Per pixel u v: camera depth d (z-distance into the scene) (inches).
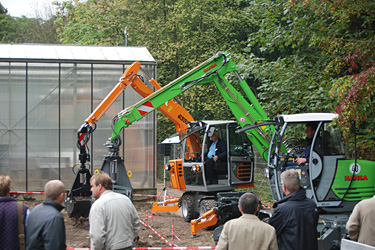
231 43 986.1
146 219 479.8
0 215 171.6
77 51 592.1
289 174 189.6
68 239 361.4
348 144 363.3
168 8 1003.3
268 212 310.8
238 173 439.8
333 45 450.9
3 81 552.1
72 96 565.6
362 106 357.1
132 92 577.3
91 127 412.5
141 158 575.2
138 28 982.4
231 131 442.3
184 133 457.7
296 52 531.5
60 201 174.4
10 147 552.4
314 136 307.6
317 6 452.1
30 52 571.2
